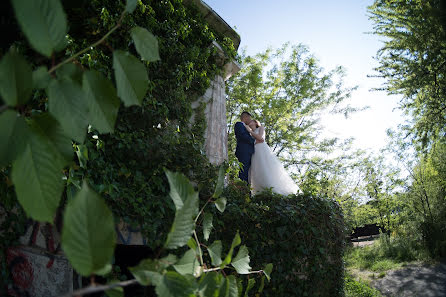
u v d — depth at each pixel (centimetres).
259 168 517
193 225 63
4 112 47
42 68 51
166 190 367
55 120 54
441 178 1312
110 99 59
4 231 232
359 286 804
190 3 569
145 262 57
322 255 462
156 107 405
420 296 796
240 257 85
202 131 495
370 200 1803
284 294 419
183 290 56
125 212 319
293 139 1415
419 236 1262
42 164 51
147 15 437
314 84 1430
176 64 463
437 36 693
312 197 473
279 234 421
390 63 815
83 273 41
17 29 77
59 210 242
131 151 350
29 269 244
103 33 352
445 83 754
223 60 589
